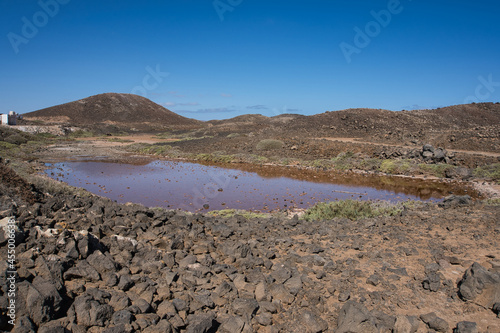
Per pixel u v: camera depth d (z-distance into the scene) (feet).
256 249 17.12
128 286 11.16
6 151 85.87
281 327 10.51
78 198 21.97
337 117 170.19
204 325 9.45
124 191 45.78
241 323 9.95
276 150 96.78
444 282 13.48
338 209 29.35
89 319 8.89
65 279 10.77
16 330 7.94
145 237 16.71
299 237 20.83
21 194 19.24
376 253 16.84
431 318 10.93
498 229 20.31
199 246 16.21
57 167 67.97
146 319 9.38
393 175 64.03
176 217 20.30
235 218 24.04
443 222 22.98
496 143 92.63
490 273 12.37
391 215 28.71
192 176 60.03
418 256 16.78
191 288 11.97
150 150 103.09
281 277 13.58
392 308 11.90
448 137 106.42
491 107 192.95
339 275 14.58
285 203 40.50
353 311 10.48
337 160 78.48
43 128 169.07
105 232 16.14
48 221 14.38
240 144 109.70
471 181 57.57
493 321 10.97
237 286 12.74
